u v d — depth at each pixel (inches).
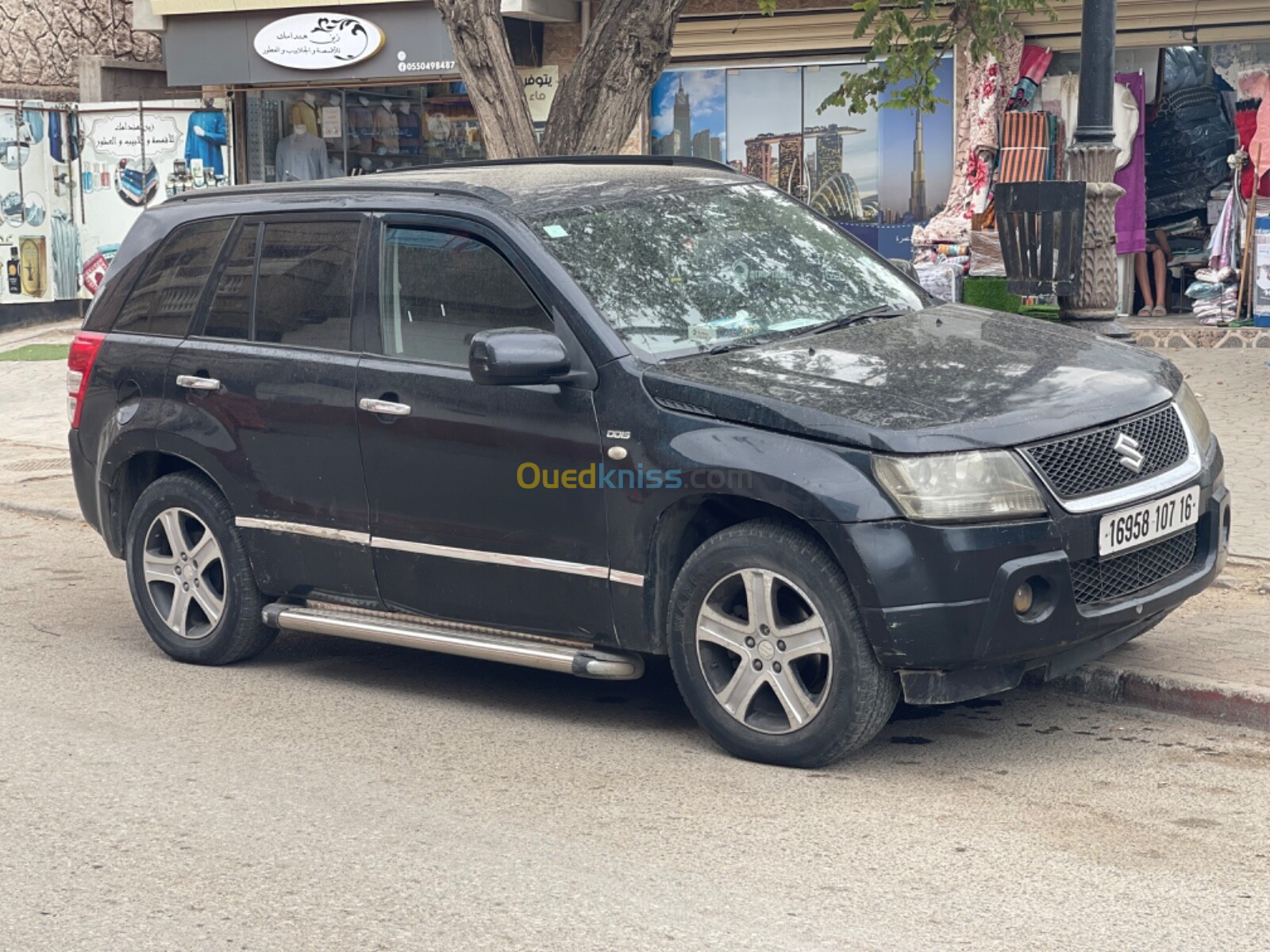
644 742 226.7
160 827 195.9
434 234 240.7
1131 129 609.0
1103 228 318.3
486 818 196.1
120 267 285.6
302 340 253.6
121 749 228.2
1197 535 222.5
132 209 832.3
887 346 224.7
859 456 197.5
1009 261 312.2
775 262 247.0
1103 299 321.4
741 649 211.5
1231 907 162.9
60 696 257.6
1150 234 634.8
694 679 216.4
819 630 203.3
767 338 229.3
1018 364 218.5
